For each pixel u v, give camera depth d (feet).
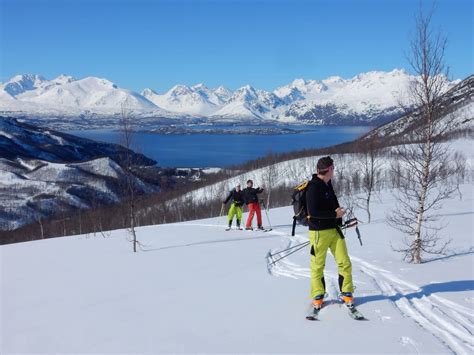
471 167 149.18
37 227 219.82
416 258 28.89
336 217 18.48
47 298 24.39
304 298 20.94
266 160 282.15
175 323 18.29
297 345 15.37
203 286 24.68
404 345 15.05
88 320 19.48
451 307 18.78
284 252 35.60
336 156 205.77
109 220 131.54
